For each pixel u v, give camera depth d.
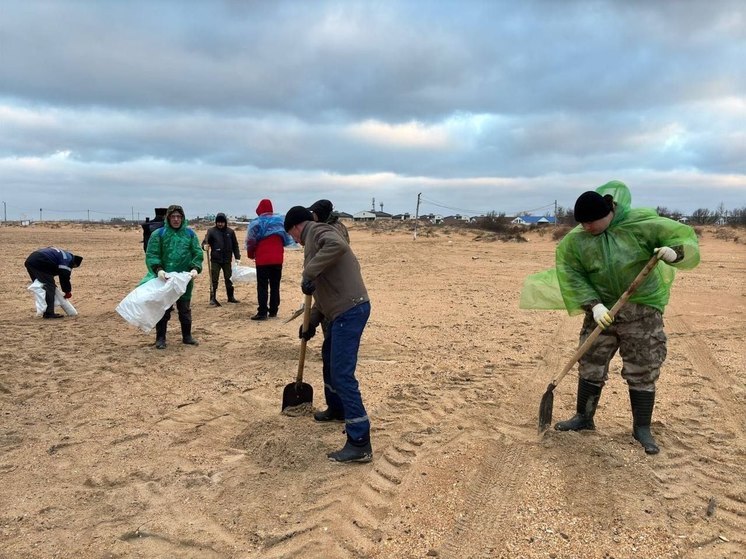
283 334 8.52
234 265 11.42
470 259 22.73
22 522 3.42
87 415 5.20
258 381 6.22
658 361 4.38
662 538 3.26
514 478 3.95
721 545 3.22
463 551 3.17
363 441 4.19
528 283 5.02
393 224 78.06
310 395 5.15
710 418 5.11
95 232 55.66
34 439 4.65
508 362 6.97
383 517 3.52
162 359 7.10
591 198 4.16
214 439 4.70
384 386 6.03
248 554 3.15
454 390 5.91
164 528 3.37
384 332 8.66
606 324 4.13
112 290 13.46
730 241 33.44
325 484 3.90
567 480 3.90
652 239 4.19
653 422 4.95
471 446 4.46
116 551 3.16
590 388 4.62
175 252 7.56
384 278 15.92
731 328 8.91
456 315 10.11
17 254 24.25
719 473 4.04
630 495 3.72
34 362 6.89
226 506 3.62
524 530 3.36
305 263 4.35
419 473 4.05
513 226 53.12
